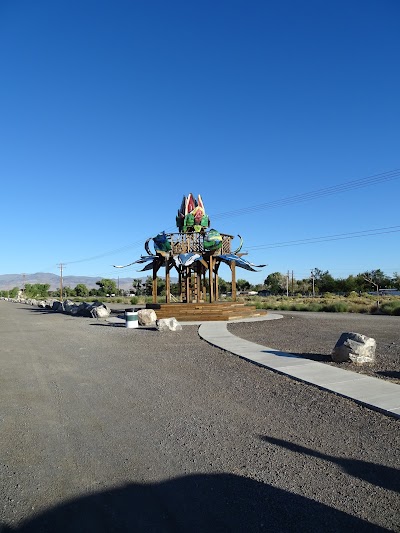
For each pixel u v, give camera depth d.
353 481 4.50
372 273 90.00
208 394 8.17
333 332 18.05
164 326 19.09
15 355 13.63
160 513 3.93
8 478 4.71
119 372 10.41
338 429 6.09
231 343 14.74
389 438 5.70
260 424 6.38
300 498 4.16
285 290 97.00
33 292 123.75
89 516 3.90
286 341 15.33
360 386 8.35
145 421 6.61
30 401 7.94
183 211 28.75
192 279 31.92
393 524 3.70
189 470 4.83
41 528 3.72
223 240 28.92
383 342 14.80
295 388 8.52
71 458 5.24
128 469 4.89
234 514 3.89
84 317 30.92
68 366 11.40
